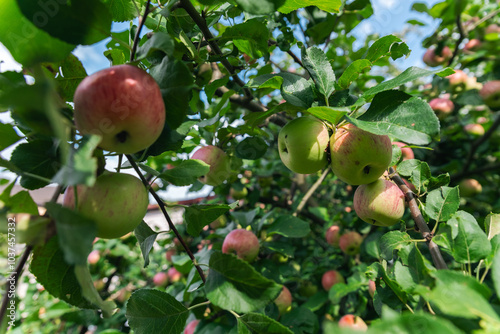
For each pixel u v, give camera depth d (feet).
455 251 3.26
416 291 2.55
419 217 4.12
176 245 10.72
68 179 1.92
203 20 4.07
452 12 8.49
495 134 10.71
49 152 2.77
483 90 9.03
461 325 2.43
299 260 10.32
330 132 4.48
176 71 2.93
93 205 2.87
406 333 1.73
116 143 2.91
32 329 9.70
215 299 3.02
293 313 6.86
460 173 9.86
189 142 7.86
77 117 2.73
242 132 6.42
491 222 3.76
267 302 2.95
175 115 3.15
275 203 11.05
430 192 4.08
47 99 1.81
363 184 4.64
